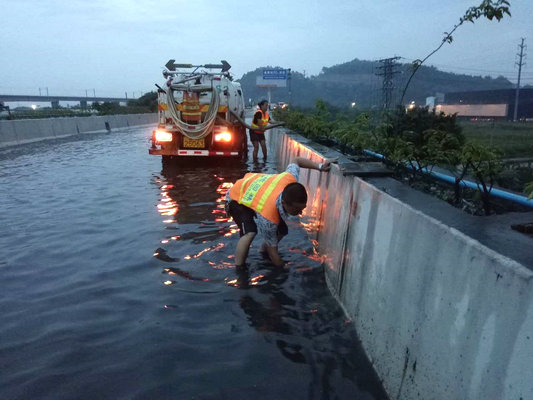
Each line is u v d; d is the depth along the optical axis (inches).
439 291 73.4
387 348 93.0
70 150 601.6
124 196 289.1
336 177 164.4
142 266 166.1
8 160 489.4
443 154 135.9
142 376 99.1
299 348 109.5
